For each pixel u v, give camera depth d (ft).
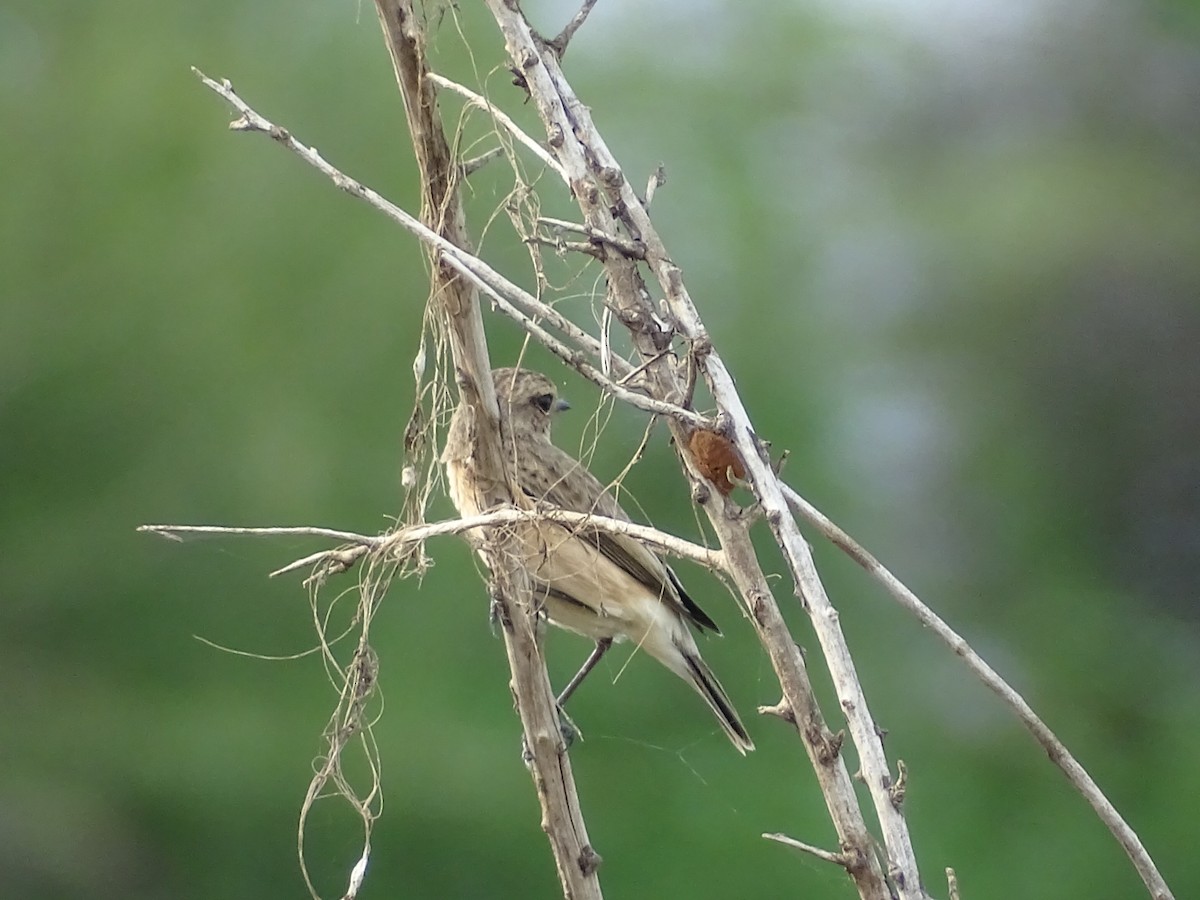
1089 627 52.85
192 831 44.27
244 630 46.37
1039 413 56.75
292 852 43.42
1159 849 46.62
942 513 54.49
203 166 50.31
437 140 17.06
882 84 60.18
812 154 57.77
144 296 48.98
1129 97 61.52
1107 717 51.13
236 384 48.16
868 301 56.70
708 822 41.65
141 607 47.11
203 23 51.78
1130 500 56.85
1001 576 53.93
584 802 41.86
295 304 48.91
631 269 15.92
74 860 44.21
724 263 52.26
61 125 50.67
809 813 41.65
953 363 56.85
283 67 50.70
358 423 47.88
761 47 56.75
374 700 43.47
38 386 48.14
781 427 49.93
